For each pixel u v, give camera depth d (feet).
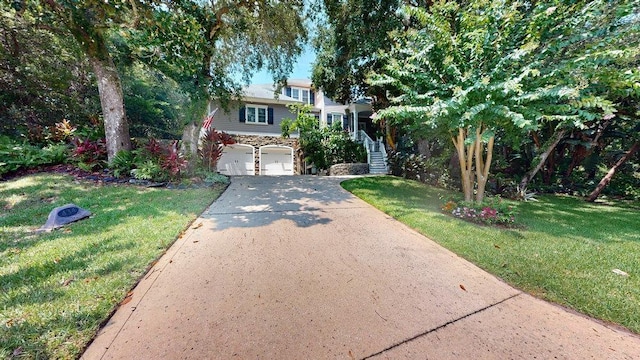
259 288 7.52
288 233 12.30
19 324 5.50
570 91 11.23
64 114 32.24
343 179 30.25
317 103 60.23
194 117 25.86
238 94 31.94
